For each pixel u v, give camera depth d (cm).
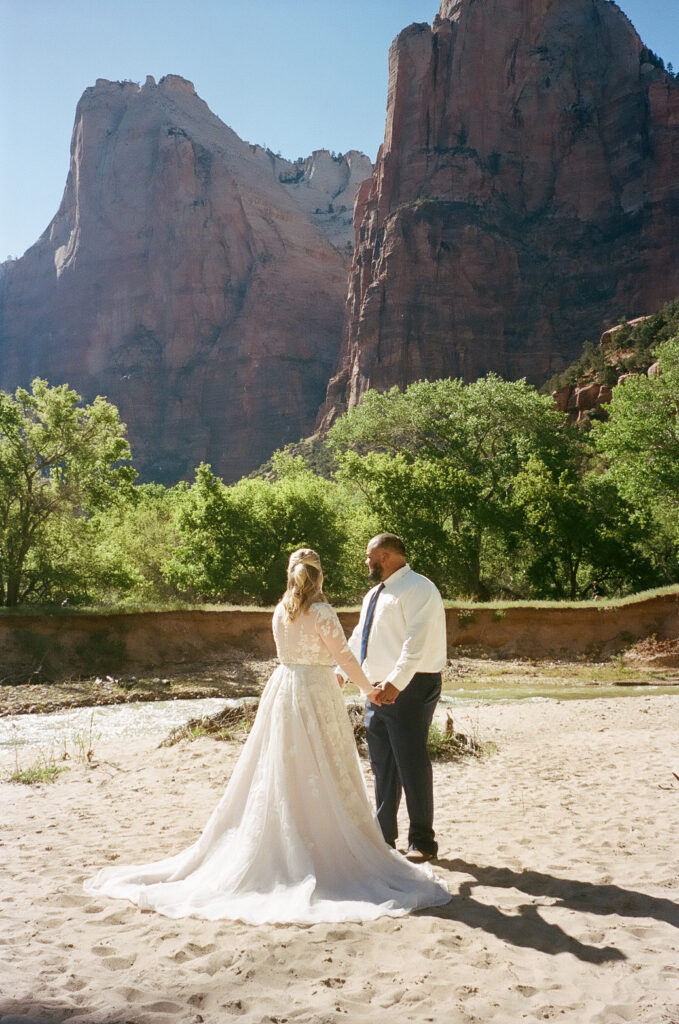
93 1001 288
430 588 487
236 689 2028
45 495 2959
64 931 362
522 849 530
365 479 4144
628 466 3588
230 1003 287
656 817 620
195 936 352
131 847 528
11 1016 270
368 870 412
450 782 790
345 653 438
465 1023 277
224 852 420
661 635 2536
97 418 2997
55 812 651
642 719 1334
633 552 4053
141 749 1042
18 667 2109
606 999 299
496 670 2394
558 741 1095
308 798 416
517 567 4297
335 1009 284
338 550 3891
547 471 4166
